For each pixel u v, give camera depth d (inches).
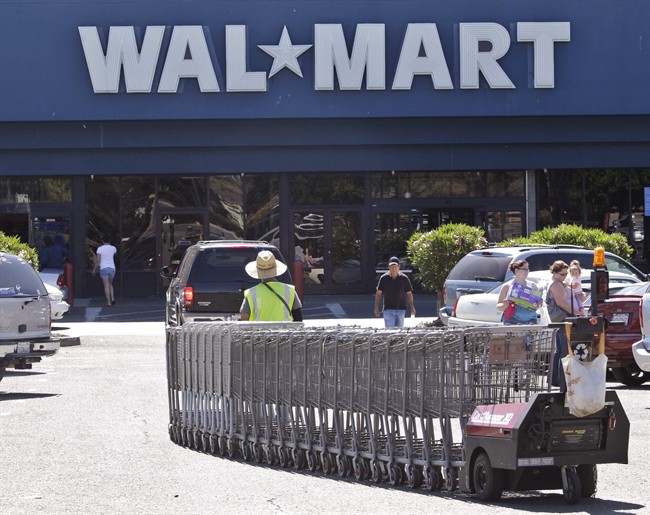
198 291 1237.1
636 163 2234.3
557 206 2261.3
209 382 783.7
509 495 605.9
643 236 2253.9
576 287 1016.9
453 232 1775.3
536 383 604.4
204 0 2144.4
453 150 2224.4
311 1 2148.1
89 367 1293.1
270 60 2150.6
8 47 2135.8
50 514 554.3
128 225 2242.9
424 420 638.5
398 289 1364.4
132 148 2199.8
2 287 1112.2
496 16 2171.5
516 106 2175.2
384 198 2258.9
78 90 2140.7
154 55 2129.7
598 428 577.6
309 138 2196.1
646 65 2186.3
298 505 573.6
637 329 1101.7
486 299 1200.2
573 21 2177.7
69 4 2137.1
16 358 1109.7
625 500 584.1
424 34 2150.6
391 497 597.3
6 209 2220.7
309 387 696.4
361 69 2144.4
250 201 2253.9
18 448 768.9
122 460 726.5
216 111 2146.9
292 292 847.1
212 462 733.9
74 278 2228.1
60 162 2197.3
